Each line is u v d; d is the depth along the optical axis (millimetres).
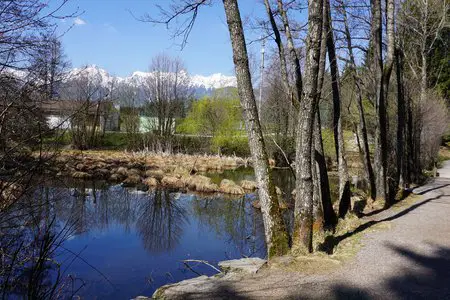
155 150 44906
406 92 20047
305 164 7207
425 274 6336
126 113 47406
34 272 6273
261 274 6371
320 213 9648
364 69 18172
